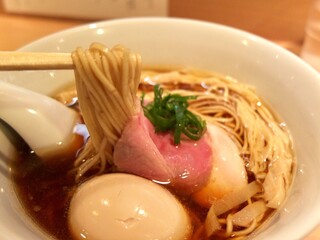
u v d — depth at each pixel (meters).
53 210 0.15
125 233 0.13
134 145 0.15
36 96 0.17
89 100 0.15
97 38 0.20
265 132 0.18
